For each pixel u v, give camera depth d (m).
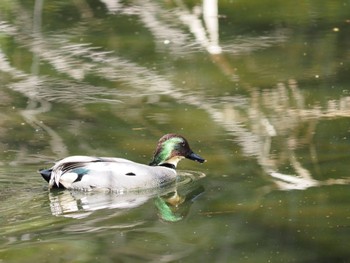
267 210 13.14
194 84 19.73
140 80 20.06
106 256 11.55
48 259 11.44
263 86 19.56
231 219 12.85
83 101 18.69
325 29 23.55
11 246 11.82
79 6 25.84
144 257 11.52
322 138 16.31
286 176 14.55
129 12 25.20
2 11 25.45
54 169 14.11
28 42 22.81
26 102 18.64
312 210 13.09
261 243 11.98
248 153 15.69
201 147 16.08
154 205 13.50
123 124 17.33
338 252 11.68
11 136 16.59
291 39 22.91
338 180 14.27
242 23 24.23
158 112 17.98
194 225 12.66
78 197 13.83
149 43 22.67
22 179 14.51
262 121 17.38
